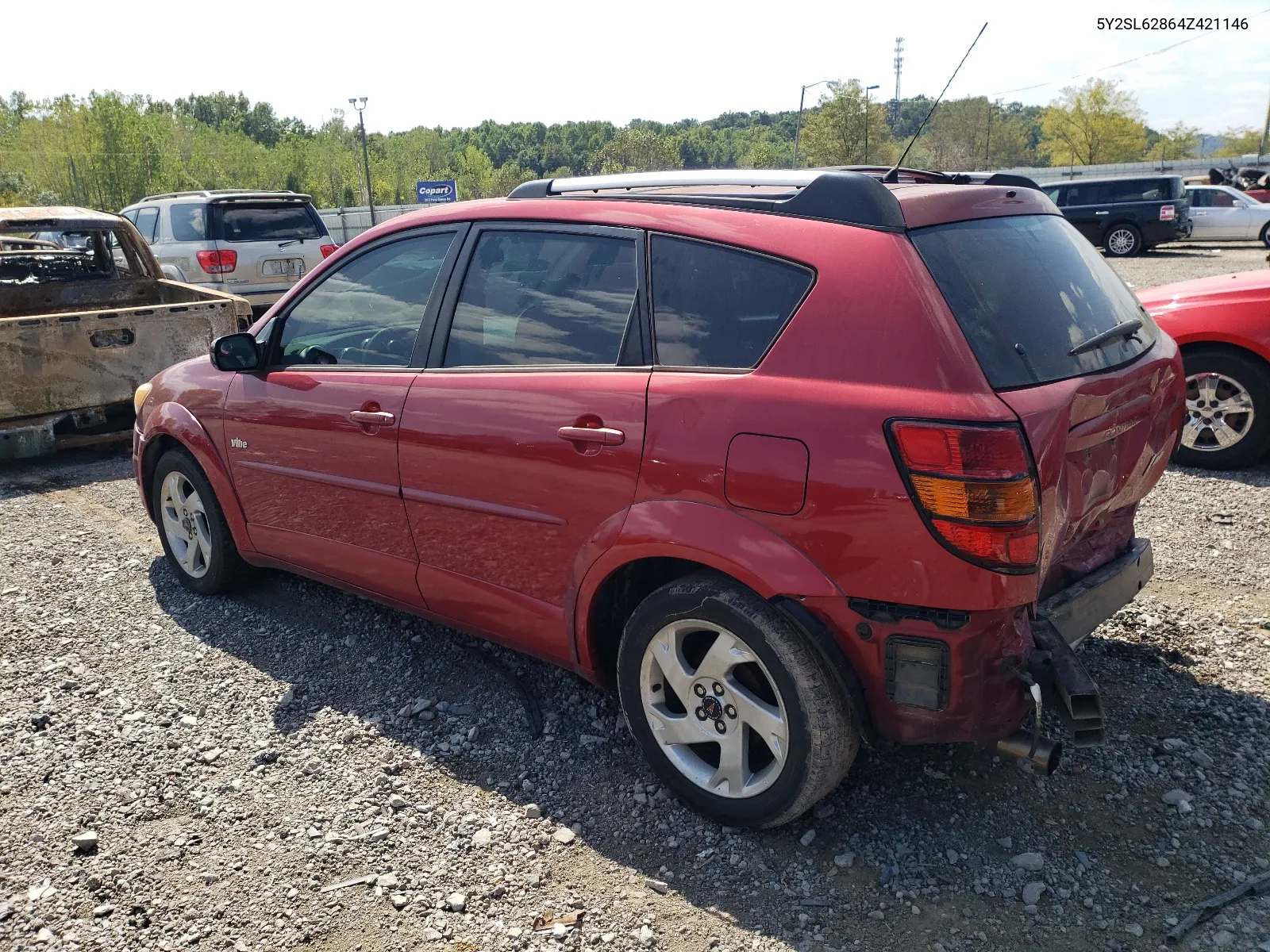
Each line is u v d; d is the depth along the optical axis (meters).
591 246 3.07
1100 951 2.38
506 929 2.53
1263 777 3.02
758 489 2.55
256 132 177.50
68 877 2.73
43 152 68.19
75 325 7.00
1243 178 30.62
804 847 2.78
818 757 2.60
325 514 3.84
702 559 2.66
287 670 3.90
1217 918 2.47
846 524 2.44
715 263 2.79
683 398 2.71
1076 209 23.44
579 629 3.09
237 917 2.58
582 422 2.90
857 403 2.44
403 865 2.77
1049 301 2.74
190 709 3.62
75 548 5.36
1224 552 4.71
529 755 3.28
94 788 3.14
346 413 3.61
